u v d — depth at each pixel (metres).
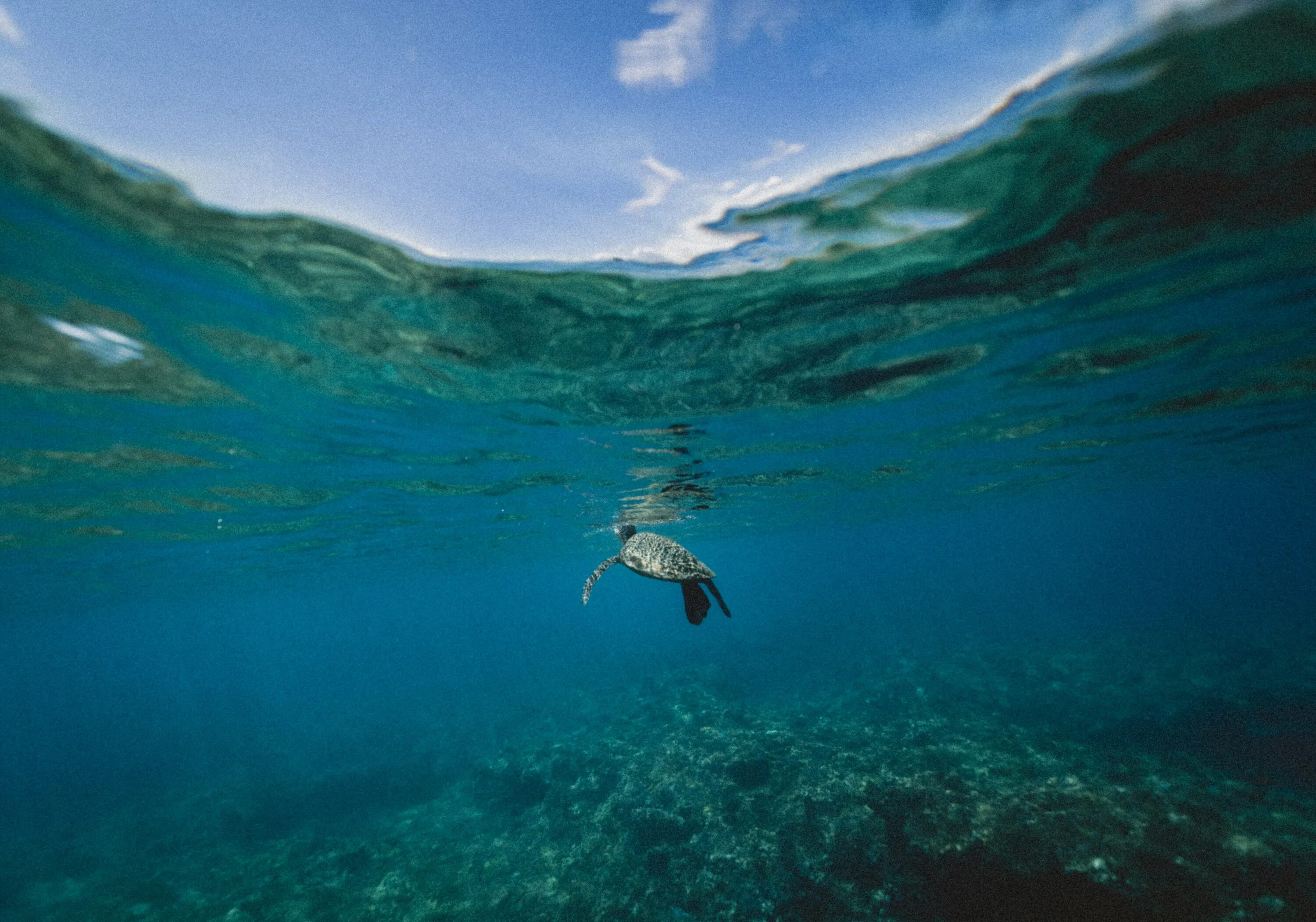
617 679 38.25
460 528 26.91
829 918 11.20
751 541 52.88
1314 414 21.50
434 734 33.19
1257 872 8.98
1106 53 4.93
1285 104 5.62
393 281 7.64
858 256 7.99
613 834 15.43
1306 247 8.81
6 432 10.78
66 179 5.45
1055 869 9.81
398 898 14.44
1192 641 31.23
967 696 24.75
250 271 7.20
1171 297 10.33
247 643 101.19
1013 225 7.55
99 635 56.53
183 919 15.09
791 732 18.61
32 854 22.98
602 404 12.62
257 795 25.89
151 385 9.91
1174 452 27.19
